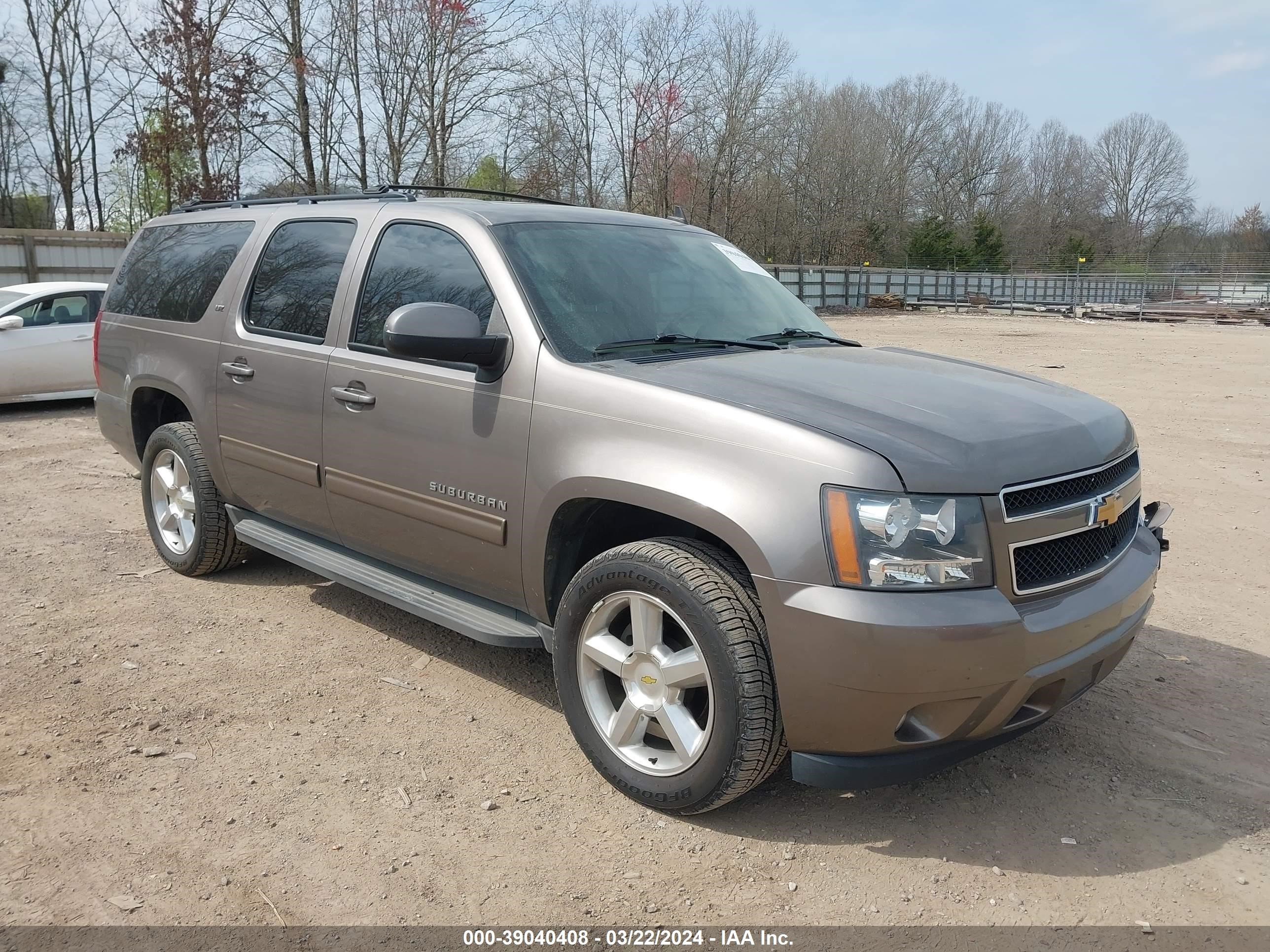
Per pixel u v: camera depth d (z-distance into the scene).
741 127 45.59
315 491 4.12
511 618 3.55
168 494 5.17
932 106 69.81
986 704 2.66
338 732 3.54
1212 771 3.41
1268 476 8.12
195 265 4.96
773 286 4.41
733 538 2.72
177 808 3.04
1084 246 69.75
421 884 2.70
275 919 2.54
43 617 4.58
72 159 35.00
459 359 3.25
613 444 3.02
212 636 4.38
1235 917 2.63
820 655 2.60
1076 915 2.63
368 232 4.05
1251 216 78.44
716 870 2.79
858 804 3.16
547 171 32.09
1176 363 18.11
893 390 3.15
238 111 24.41
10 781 3.16
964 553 2.61
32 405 11.43
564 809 3.08
